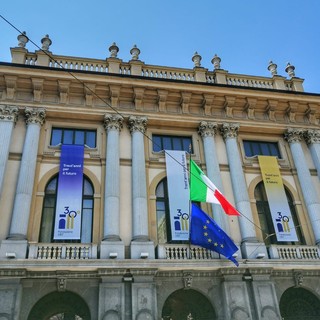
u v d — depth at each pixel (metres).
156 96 19.77
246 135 20.62
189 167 18.48
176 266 15.03
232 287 15.29
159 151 19.05
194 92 19.94
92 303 14.26
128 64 20.55
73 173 17.00
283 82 22.58
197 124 19.91
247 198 18.11
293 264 16.11
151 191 17.67
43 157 17.42
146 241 15.76
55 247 14.81
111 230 15.73
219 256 15.92
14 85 18.11
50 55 19.42
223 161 19.41
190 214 16.67
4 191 16.05
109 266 14.47
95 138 18.73
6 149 16.75
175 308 15.72
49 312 14.62
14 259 13.85
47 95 18.73
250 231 17.11
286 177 19.81
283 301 16.41
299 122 21.41
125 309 14.17
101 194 17.02
